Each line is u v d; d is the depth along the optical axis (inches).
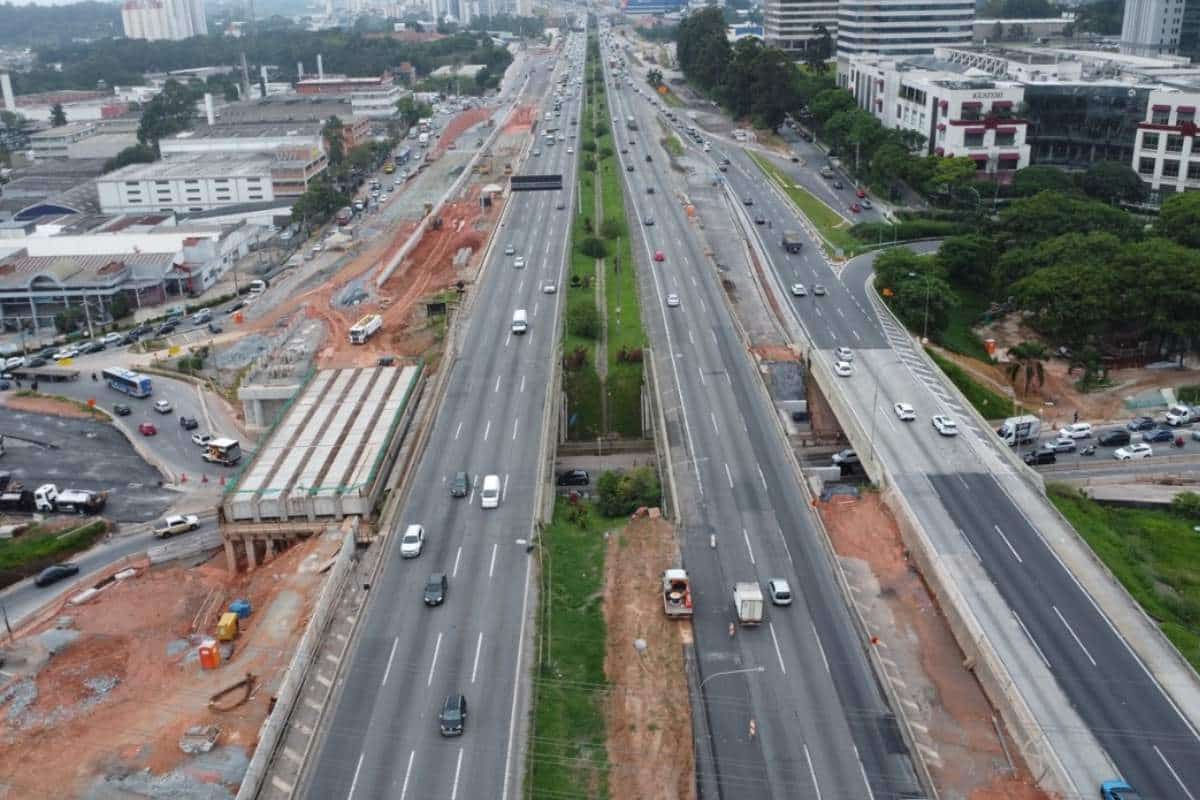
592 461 5511.8
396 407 5241.1
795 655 3376.0
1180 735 2982.3
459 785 2810.0
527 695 3161.9
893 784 2837.1
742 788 2824.8
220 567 4352.9
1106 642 3380.9
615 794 2807.6
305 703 3137.3
